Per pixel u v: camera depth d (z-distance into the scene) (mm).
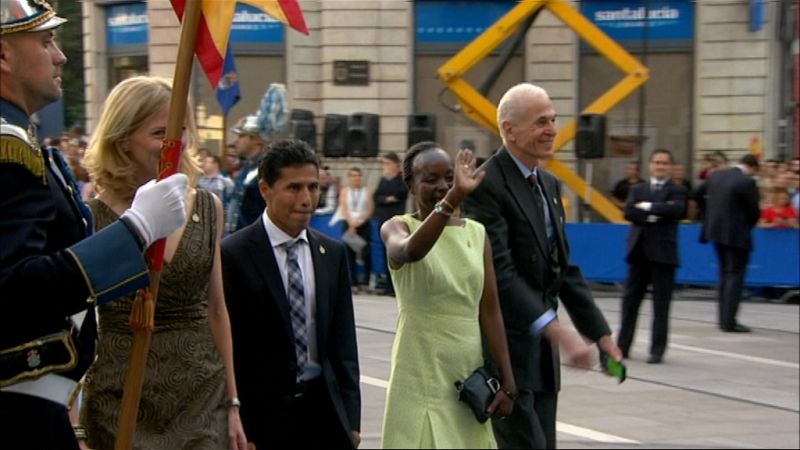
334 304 5594
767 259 18656
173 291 4668
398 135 27312
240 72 27250
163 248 3730
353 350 5652
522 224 6164
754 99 26641
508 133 6262
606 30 26484
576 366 5914
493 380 5625
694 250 18922
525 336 6039
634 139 25656
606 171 25250
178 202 3359
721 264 15477
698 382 11797
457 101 21297
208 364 4781
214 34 3889
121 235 3250
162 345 4680
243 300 5402
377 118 20891
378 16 27219
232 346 5254
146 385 4648
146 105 4555
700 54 26656
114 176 4598
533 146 6211
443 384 5574
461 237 5676
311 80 27469
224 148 14438
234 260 5422
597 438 9227
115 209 4625
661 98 26641
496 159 6246
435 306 5566
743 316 16969
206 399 4758
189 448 4676
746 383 11789
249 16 27125
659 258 12820
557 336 5969
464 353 5590
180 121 3826
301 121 20812
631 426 9703
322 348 5520
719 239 15266
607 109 20688
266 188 5512
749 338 14883
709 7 26562
